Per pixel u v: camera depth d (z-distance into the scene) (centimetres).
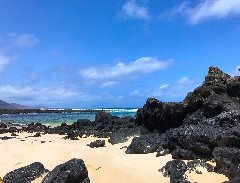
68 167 1424
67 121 6175
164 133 2464
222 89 2394
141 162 1812
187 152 1789
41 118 7519
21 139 3048
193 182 1438
